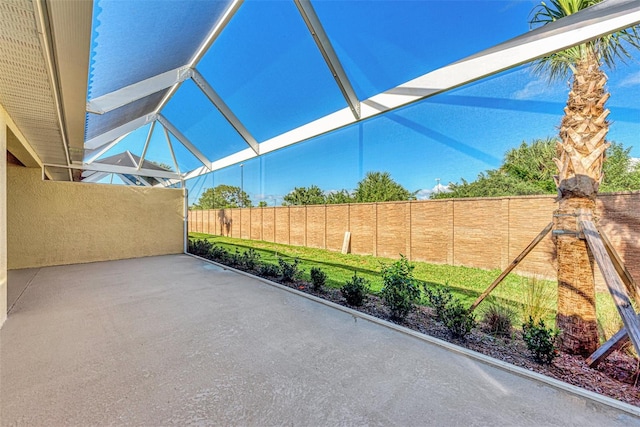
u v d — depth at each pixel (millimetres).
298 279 5922
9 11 1932
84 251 8062
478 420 1858
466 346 2922
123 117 6719
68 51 2619
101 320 3656
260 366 2533
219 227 15047
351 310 4027
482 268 5410
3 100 3400
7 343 2973
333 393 2145
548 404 2020
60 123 4309
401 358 2686
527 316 3352
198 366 2527
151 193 9281
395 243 7086
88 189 8164
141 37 3781
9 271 6762
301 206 10000
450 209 5934
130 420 1841
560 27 2930
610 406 1991
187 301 4484
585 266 2773
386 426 1808
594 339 2727
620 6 2541
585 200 2791
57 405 1981
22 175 7230
